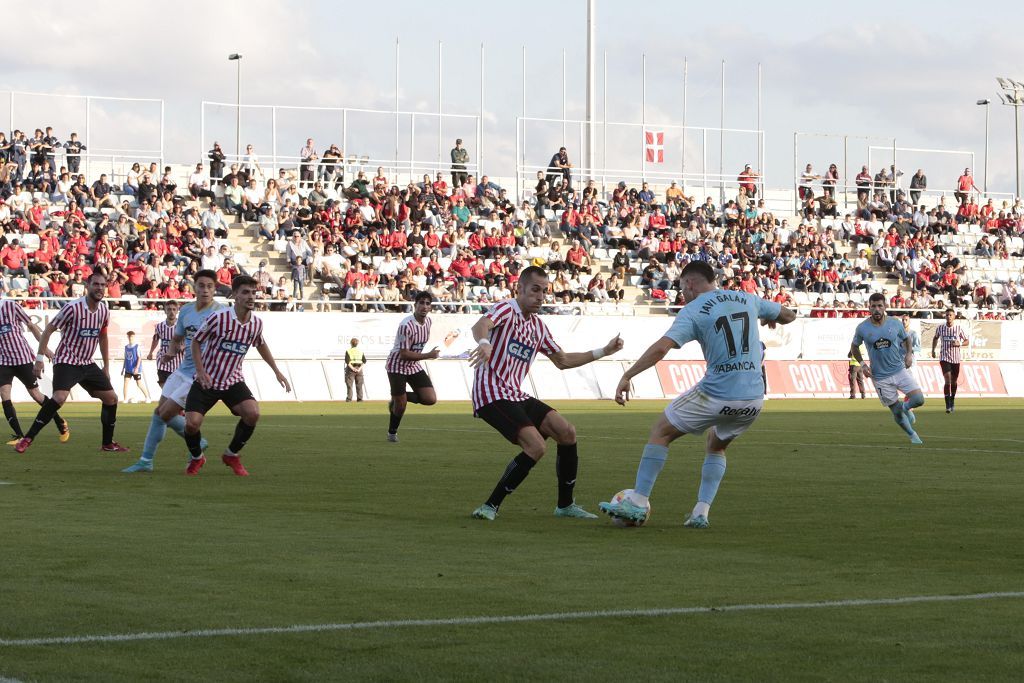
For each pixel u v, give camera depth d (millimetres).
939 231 73375
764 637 7957
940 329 42594
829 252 67375
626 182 71000
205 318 18781
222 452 22906
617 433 29797
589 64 65312
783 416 39281
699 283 13359
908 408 26484
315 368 51594
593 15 65250
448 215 61000
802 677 7039
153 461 20797
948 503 15555
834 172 74500
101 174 57531
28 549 11219
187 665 7199
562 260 61188
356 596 9188
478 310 55594
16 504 14703
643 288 60531
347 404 47062
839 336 59844
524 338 14023
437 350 25984
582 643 7777
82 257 50531
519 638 7895
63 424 25156
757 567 10602
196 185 58531
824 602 9055
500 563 10719
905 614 8656
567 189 66500
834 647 7707
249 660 7309
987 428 32844
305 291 55094
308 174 63500
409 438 27250
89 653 7453
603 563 10750
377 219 59375
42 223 52094
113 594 9180
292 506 14805
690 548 11688
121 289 49938
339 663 7258
